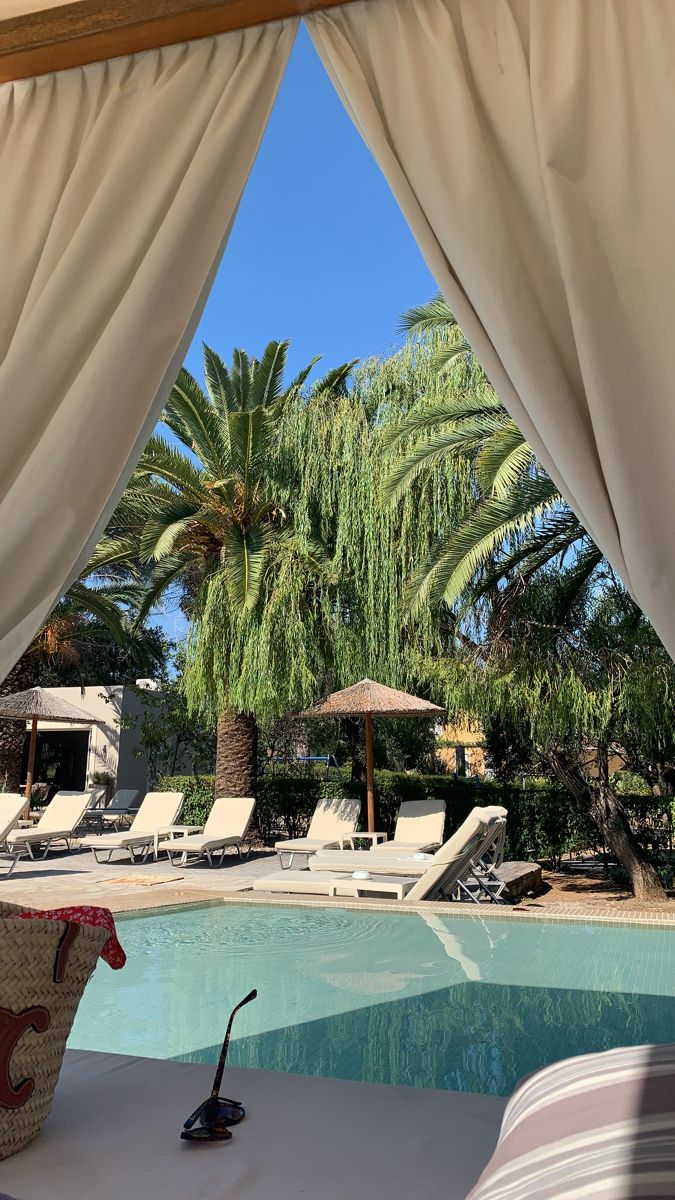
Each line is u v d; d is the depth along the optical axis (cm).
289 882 839
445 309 1036
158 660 2373
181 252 224
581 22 207
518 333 191
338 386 1294
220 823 1191
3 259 251
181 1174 169
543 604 930
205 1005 475
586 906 791
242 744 1303
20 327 236
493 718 1048
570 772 970
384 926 707
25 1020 180
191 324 236
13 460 229
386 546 1134
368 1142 186
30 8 244
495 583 948
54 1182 165
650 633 848
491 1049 391
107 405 216
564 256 191
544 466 196
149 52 254
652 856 1043
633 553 179
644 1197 105
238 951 620
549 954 603
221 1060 201
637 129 197
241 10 237
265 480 1249
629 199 193
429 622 1096
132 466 232
